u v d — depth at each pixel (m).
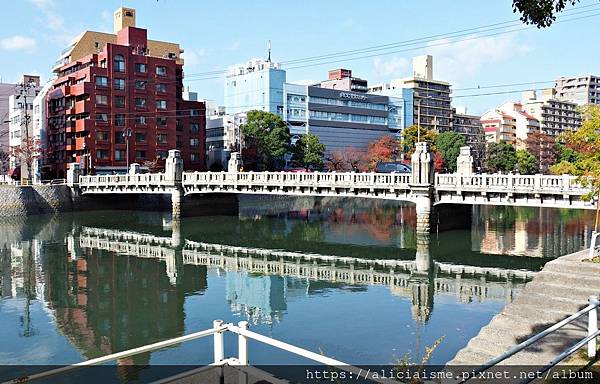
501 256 37.34
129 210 74.19
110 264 37.16
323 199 94.00
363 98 130.12
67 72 94.25
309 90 120.56
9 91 121.44
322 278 32.28
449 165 98.62
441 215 44.22
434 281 30.75
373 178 45.06
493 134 147.75
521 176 38.31
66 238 49.28
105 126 80.81
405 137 104.50
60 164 86.62
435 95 146.62
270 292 28.22
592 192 24.59
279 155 93.50
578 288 16.97
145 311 24.52
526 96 171.75
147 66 85.44
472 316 22.28
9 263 37.16
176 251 42.81
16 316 23.91
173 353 18.20
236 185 53.62
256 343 18.50
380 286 29.58
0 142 118.50
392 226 56.19
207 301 26.25
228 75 124.94
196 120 93.31
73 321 23.02
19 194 63.28
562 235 46.56
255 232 52.34
